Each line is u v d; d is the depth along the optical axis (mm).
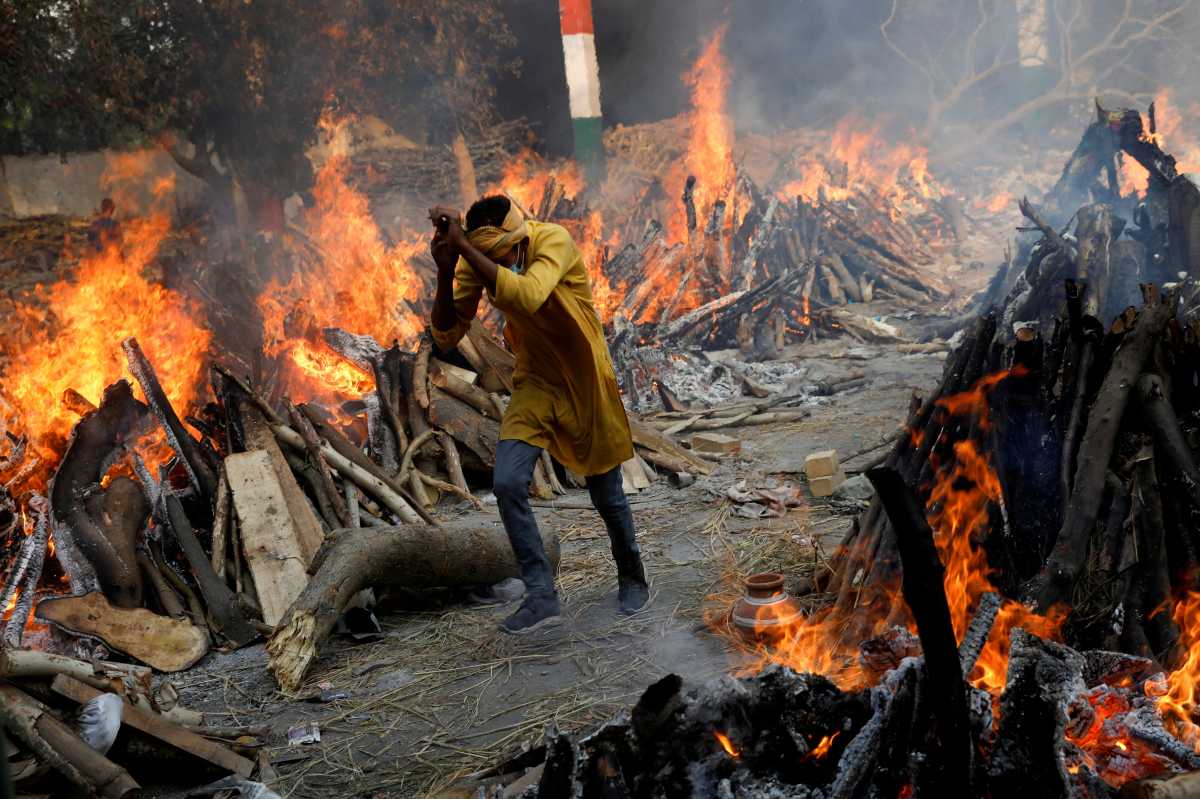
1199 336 4137
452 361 7594
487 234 4473
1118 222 8523
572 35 21078
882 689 2646
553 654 4480
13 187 23203
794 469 6930
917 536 2174
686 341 10891
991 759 2557
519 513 4699
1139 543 3697
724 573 5219
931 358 10148
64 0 14891
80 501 5156
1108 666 3086
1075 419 4047
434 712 4070
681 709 2666
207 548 5660
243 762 3658
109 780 3230
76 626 4621
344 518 5945
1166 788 2406
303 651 4395
